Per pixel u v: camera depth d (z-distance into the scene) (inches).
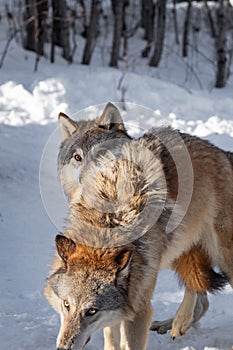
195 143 308.0
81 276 242.8
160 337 313.4
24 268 381.4
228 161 315.3
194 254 305.0
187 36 984.3
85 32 1016.2
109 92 717.9
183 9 1171.3
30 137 606.5
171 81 859.4
